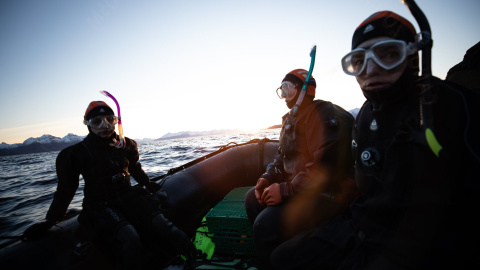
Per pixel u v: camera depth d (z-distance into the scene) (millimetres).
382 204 837
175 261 2041
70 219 1860
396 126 826
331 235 1063
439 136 696
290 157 1660
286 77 1677
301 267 1072
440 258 710
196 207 2621
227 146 3684
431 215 727
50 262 1479
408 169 770
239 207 2166
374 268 814
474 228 679
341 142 1361
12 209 6309
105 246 1705
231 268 1820
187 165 3061
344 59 912
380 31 794
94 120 1803
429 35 692
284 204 1433
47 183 10438
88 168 1819
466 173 666
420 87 777
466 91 688
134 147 2201
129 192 1947
